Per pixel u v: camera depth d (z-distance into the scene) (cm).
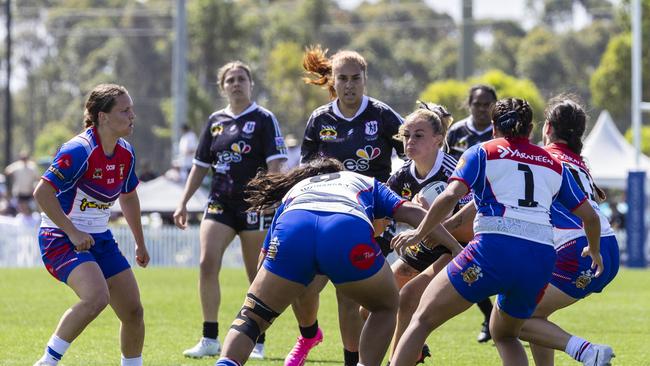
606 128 7938
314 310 2291
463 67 14050
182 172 7369
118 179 2058
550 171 1855
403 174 2214
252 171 2697
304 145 2441
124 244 6519
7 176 8488
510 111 1862
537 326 2008
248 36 17200
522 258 1791
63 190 2006
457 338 2967
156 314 3506
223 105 16538
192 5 16900
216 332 2597
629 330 3167
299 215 1762
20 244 6469
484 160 1828
